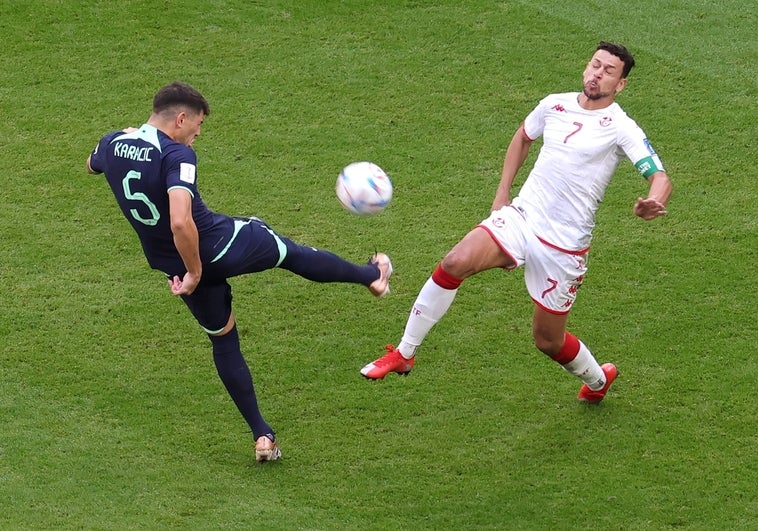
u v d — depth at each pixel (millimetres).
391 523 19359
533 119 20984
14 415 21875
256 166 29719
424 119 31578
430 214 28031
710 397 22266
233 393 20516
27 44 34719
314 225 27625
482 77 33375
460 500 19922
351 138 30812
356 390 22781
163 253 19453
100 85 33000
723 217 27719
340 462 20922
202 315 19969
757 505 19562
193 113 19109
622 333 24188
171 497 19906
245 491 20125
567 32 35438
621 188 28922
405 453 21125
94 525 19062
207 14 36312
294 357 23688
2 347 23719
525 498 19938
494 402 22438
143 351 23750
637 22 36031
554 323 20734
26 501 19656
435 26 35750
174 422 21875
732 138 30750
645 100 32438
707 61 34125
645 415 21922
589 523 19312
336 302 25297
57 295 25312
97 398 22422
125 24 35750
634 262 26297
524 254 20266
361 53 34438
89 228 27547
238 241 19516
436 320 20359
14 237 27141
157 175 18516
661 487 20078
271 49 34625
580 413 22078
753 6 36906
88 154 30125
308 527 19203
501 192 21516
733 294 25156
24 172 29438
